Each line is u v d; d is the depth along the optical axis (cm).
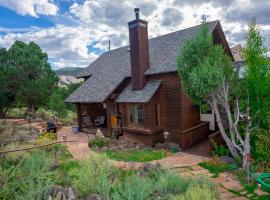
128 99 1585
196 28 1795
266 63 973
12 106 3347
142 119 1596
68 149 1376
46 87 3089
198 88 998
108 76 2045
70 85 4109
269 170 916
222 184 833
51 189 643
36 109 3216
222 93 1042
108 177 770
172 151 1355
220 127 1090
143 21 1628
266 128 1040
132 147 1459
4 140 1318
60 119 2800
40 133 1791
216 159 1056
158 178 753
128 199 571
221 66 1015
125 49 2461
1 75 3116
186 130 1420
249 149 987
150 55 1841
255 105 1004
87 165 764
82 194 639
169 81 1536
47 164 766
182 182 679
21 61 3369
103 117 2188
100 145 1465
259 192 765
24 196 595
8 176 660
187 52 1074
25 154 834
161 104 1578
